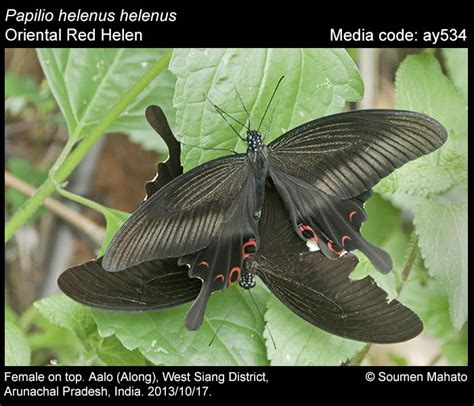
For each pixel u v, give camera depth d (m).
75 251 0.94
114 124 0.76
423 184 0.72
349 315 0.66
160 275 0.67
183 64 0.68
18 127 0.98
